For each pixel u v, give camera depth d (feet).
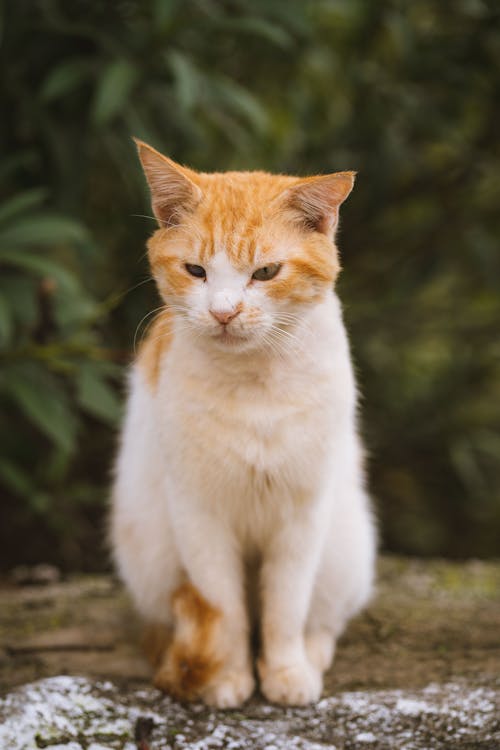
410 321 22.57
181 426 9.96
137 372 11.62
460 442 22.15
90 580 16.03
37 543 19.01
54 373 16.48
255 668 11.33
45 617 13.38
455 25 20.03
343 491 11.37
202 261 9.84
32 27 15.66
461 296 23.09
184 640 10.41
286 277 9.77
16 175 16.99
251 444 9.92
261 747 9.26
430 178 21.03
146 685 10.72
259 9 16.38
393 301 22.30
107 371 15.25
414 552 22.85
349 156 19.99
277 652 10.64
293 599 10.53
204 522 10.34
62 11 16.34
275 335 9.76
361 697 10.32
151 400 10.76
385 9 19.26
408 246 21.98
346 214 20.90
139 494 11.39
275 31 15.58
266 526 10.62
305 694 10.30
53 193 16.71
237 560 10.79
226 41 18.48
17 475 15.70
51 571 16.57
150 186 10.28
